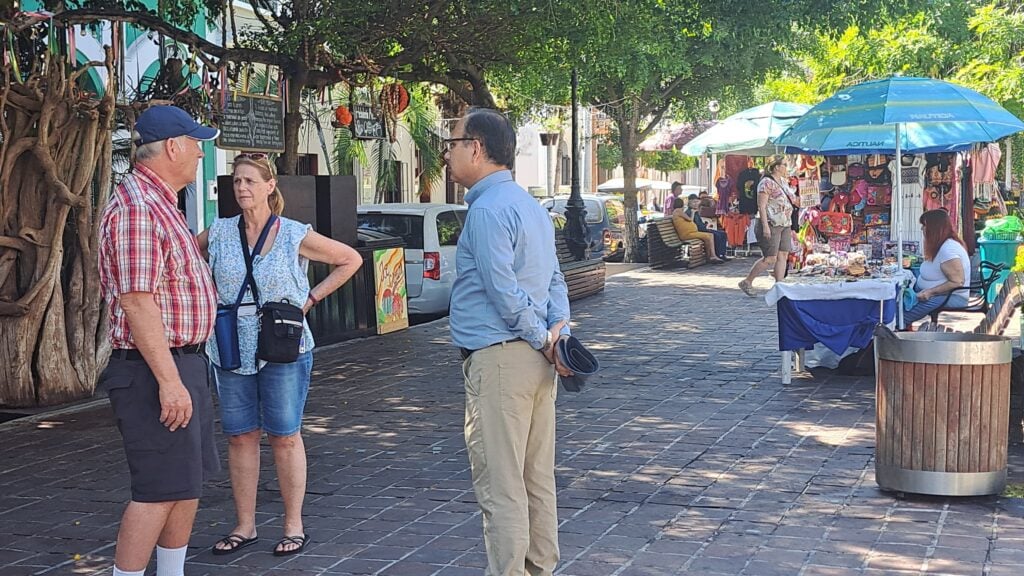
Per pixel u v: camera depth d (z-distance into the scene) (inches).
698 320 579.8
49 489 277.3
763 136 716.7
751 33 602.5
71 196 385.4
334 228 512.1
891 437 250.7
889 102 373.1
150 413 178.9
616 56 575.2
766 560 213.5
